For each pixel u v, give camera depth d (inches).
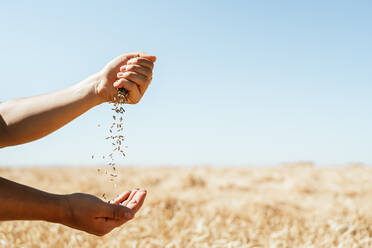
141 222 141.3
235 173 628.4
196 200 203.0
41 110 55.0
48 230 125.5
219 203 184.5
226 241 116.0
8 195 48.3
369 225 140.1
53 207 51.8
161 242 116.6
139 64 60.1
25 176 434.0
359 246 114.7
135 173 574.2
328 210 171.9
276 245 113.0
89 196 55.7
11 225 124.4
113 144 64.5
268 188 325.4
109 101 61.1
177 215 150.4
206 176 510.6
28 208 49.8
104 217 55.9
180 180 338.0
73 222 54.1
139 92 61.0
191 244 113.9
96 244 115.0
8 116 54.0
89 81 59.7
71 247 110.8
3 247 105.2
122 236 122.3
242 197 228.4
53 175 485.4
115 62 60.6
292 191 292.5
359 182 401.1
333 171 733.3
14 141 54.6
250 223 146.3
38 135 55.2
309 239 118.5
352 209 168.1
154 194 204.7
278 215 161.9
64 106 56.4
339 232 128.3
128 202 62.4
